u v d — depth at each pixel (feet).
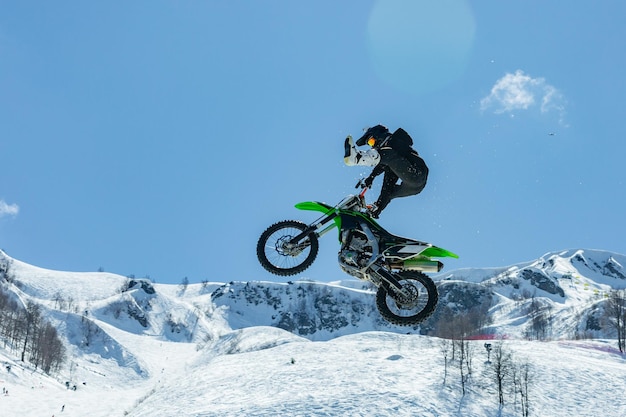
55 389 411.13
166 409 266.57
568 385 260.21
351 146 36.94
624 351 388.57
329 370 301.43
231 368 345.31
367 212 38.88
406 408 228.43
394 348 360.69
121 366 614.34
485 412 226.17
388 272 37.45
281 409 236.43
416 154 38.04
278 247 40.47
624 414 228.43
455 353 318.04
